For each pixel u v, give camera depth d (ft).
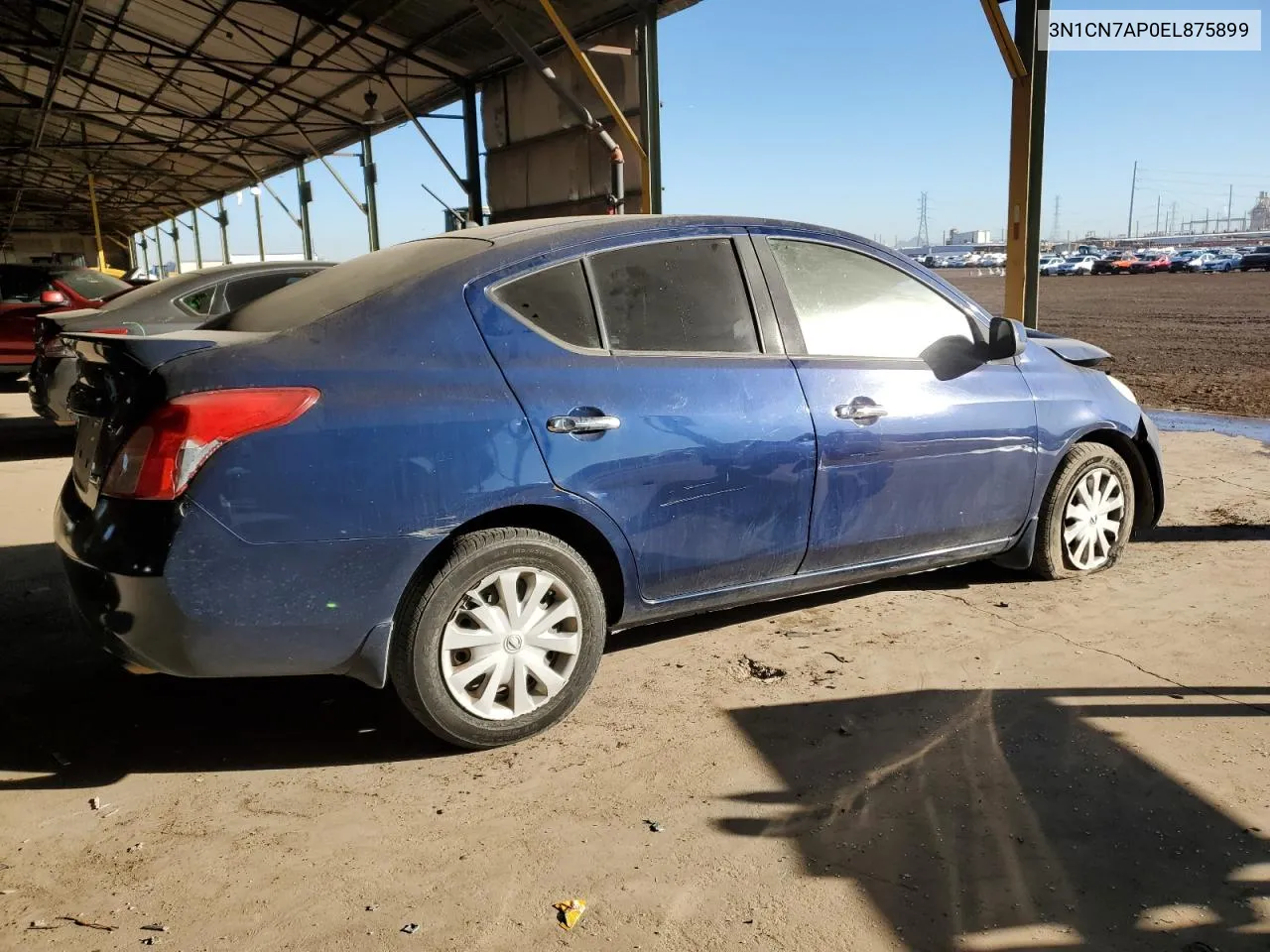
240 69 59.93
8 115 84.89
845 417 11.55
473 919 7.14
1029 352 13.98
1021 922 6.98
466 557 9.34
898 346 12.44
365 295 9.70
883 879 7.54
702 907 7.24
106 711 10.87
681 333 10.78
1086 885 7.38
